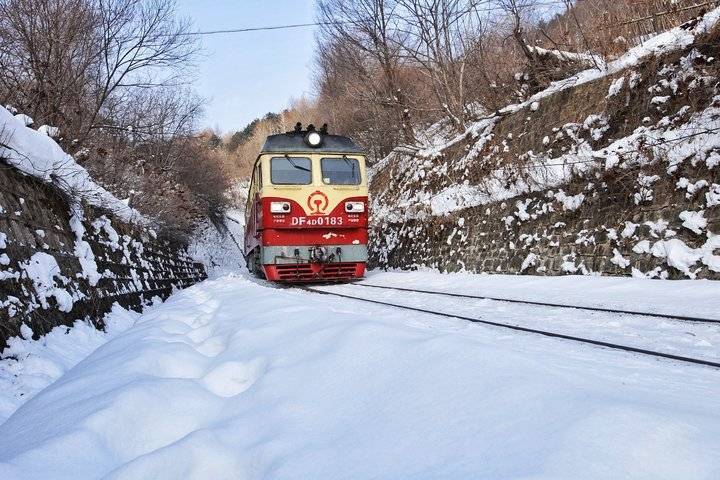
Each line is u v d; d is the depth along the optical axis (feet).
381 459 6.54
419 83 86.28
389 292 36.11
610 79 37.22
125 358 13.75
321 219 44.57
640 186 31.27
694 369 11.86
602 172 33.63
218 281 57.62
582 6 56.49
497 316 21.65
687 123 29.66
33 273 21.08
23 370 16.07
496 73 59.16
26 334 17.99
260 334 15.16
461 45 69.82
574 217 36.22
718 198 26.68
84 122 51.47
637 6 41.22
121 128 61.16
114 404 9.61
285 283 50.03
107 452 8.45
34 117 40.86
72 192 29.07
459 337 10.44
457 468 5.84
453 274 47.78
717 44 29.35
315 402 9.18
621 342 15.24
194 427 9.79
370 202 84.58
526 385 7.50
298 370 10.94
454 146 58.34
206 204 120.67
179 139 90.63
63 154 28.81
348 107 106.42
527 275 38.99
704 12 31.60
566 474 5.10
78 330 23.13
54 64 44.70
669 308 21.38
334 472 6.48
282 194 44.16
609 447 5.43
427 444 6.66
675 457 5.22
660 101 31.89
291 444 7.64
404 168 73.00
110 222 38.34
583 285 30.66
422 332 11.98
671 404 7.25
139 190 58.75
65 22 46.21
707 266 26.37
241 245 157.99
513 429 6.38
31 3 44.16
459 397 7.74
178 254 73.20
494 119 50.67
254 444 8.09
